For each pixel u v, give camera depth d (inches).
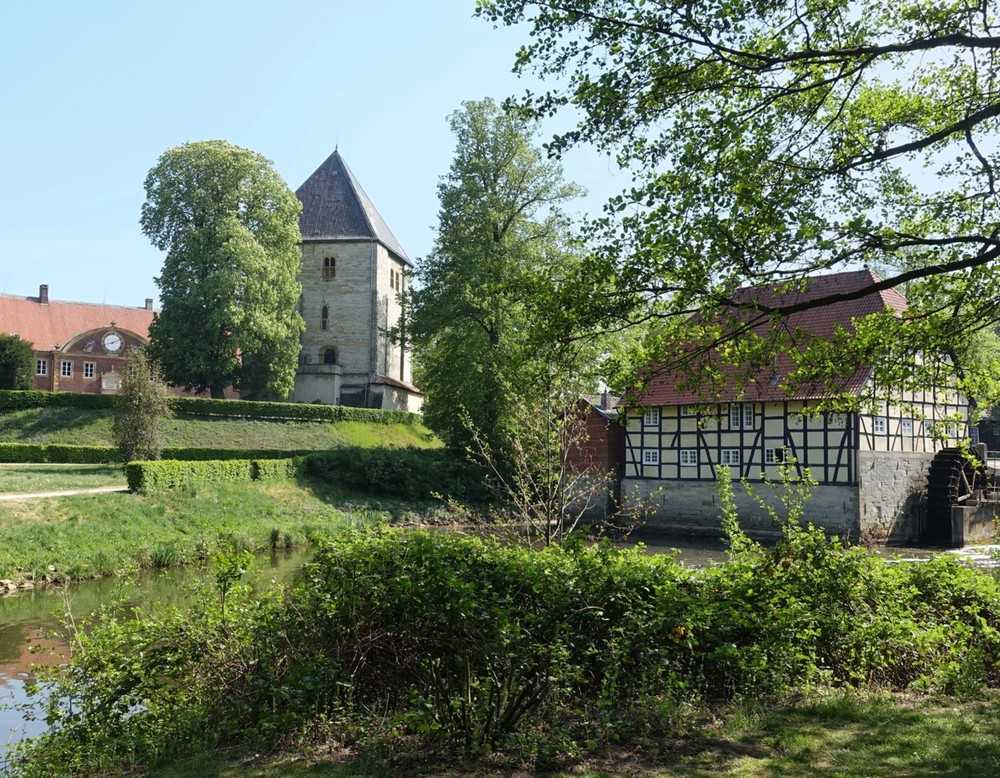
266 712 326.6
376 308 2662.4
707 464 1471.5
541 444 622.2
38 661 590.6
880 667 374.3
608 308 388.8
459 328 1704.0
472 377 1615.4
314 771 276.7
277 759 292.7
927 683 360.5
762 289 386.9
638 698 329.1
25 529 1008.9
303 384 2541.8
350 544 357.7
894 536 1376.7
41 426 1873.8
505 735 290.4
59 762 325.1
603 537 399.9
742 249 357.4
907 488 1414.9
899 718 314.5
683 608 354.0
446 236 1801.2
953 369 464.8
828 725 309.0
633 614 346.6
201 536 1147.9
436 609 319.0
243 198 2210.9
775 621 366.9
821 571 397.4
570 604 343.0
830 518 1325.0
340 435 2166.6
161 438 1688.0
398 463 1745.8
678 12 364.5
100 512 1150.3
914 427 1441.9
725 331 425.4
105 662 362.6
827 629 381.7
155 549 1040.8
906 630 378.3
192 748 315.9
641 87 375.6
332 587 342.6
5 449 1583.4
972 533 1373.0
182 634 366.9
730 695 353.1
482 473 1795.0
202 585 402.6
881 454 1359.5
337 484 1700.3
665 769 267.6
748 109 379.6
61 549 986.7
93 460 1654.8
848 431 1318.9
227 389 2812.5
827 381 461.1
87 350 2674.7
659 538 1473.9
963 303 429.7
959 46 355.3
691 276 362.6
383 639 339.6
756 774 261.6
